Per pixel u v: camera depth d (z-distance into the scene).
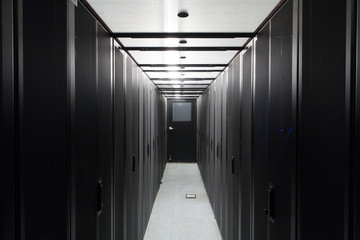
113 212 2.61
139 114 4.40
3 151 1.01
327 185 1.30
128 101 3.43
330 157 1.28
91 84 1.97
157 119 7.62
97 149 2.08
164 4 2.07
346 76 1.17
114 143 2.65
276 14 2.01
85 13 1.87
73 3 1.64
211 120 6.49
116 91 2.78
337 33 1.23
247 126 2.83
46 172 1.31
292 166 1.66
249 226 2.72
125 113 3.22
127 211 3.33
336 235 1.22
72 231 1.59
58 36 1.44
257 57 2.54
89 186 1.89
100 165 2.16
